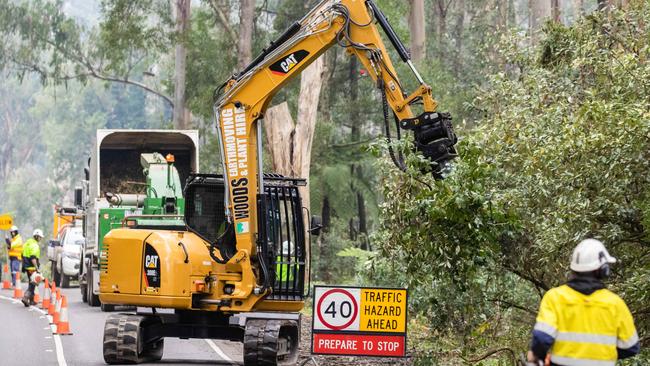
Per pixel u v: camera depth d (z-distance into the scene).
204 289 22.64
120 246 22.77
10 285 52.88
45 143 137.62
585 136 17.14
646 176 17.09
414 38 59.84
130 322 23.02
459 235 18.61
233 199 22.59
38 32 72.12
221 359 24.59
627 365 17.11
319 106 62.12
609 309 11.06
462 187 18.08
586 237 17.69
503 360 21.19
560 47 23.73
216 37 70.25
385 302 19.02
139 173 39.81
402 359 22.95
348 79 64.88
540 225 18.52
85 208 41.53
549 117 19.39
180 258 22.42
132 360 23.02
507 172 19.92
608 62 19.56
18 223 135.88
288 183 23.77
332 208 61.66
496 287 20.23
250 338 22.02
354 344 18.97
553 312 11.06
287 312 23.22
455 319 20.83
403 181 19.09
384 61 20.64
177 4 67.12
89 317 34.44
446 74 57.44
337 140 64.38
